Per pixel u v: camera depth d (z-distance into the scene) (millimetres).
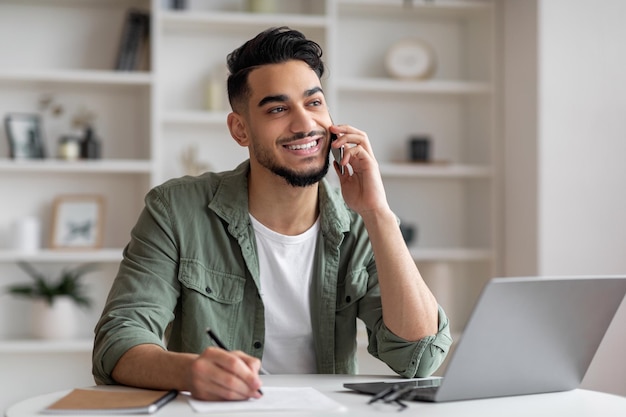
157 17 3752
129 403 1327
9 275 3912
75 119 3912
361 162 1761
